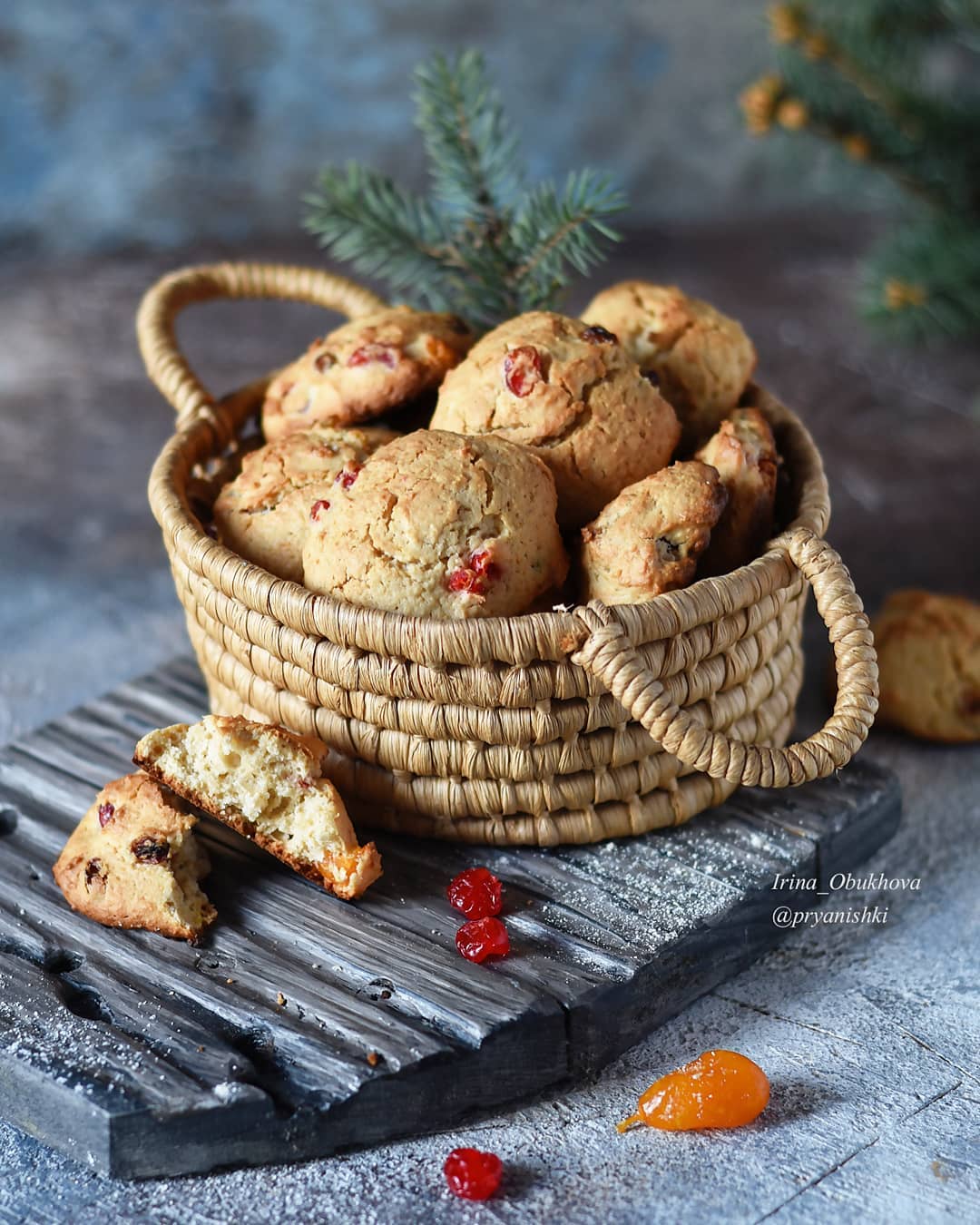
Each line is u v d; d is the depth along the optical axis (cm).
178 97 179
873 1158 82
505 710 86
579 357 89
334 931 86
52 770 94
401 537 86
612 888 88
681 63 185
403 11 178
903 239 116
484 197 99
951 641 99
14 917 87
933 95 114
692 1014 87
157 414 139
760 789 92
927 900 92
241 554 90
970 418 138
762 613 88
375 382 91
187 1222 81
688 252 183
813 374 149
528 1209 81
